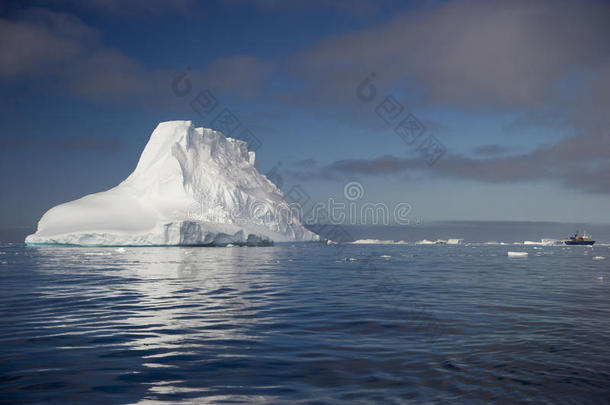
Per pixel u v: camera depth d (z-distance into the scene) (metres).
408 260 49.03
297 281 22.95
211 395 6.20
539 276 27.58
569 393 6.32
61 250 61.00
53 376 7.03
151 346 9.01
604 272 31.52
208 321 11.73
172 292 17.77
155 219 79.50
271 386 6.59
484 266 38.41
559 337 9.98
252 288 19.53
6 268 29.97
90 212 78.69
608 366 7.66
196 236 74.69
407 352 8.63
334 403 5.88
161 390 6.40
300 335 10.15
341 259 47.53
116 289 18.61
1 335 9.92
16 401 5.93
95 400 5.98
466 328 11.02
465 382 6.79
